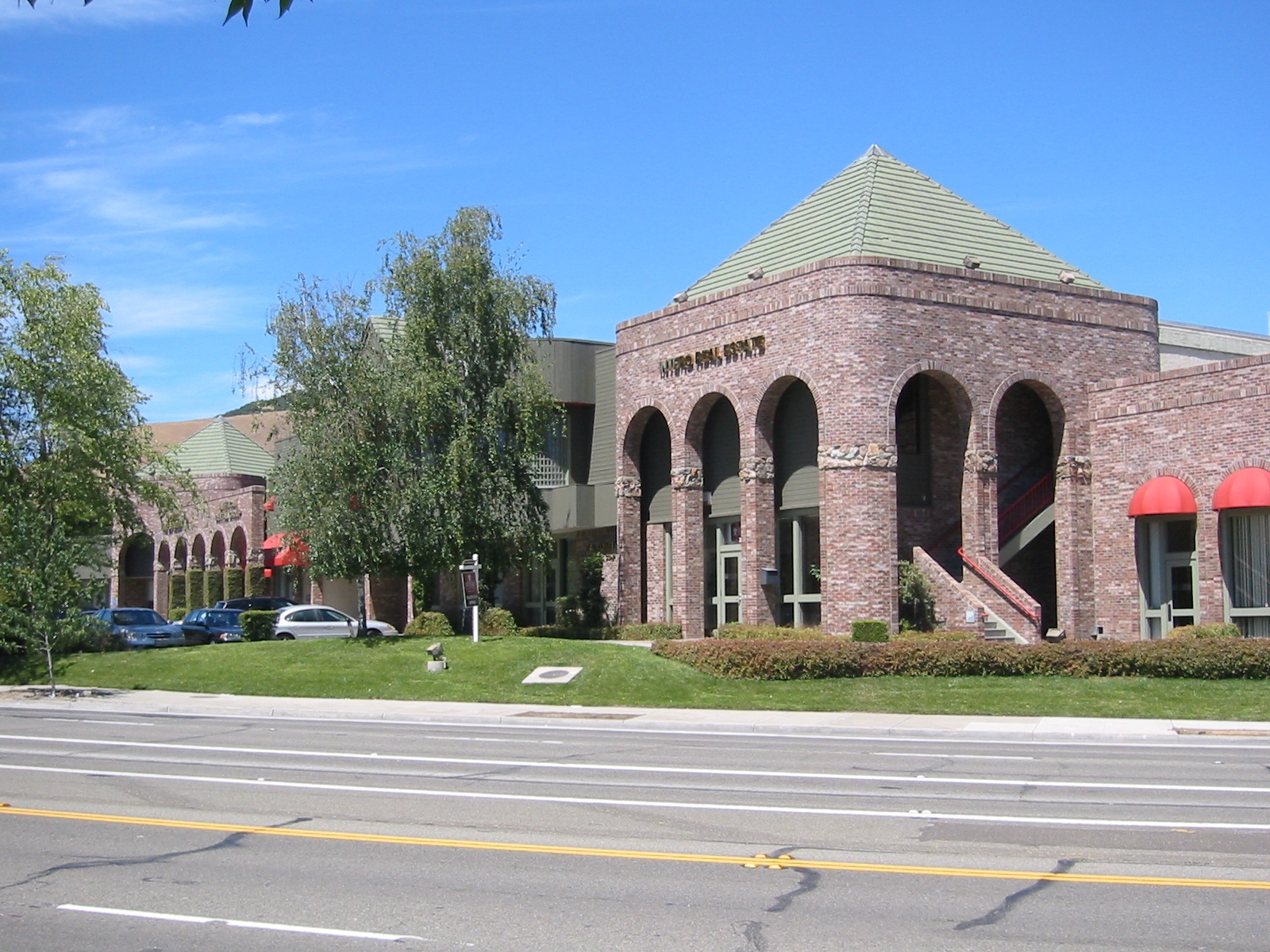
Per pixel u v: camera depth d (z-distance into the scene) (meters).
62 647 37.94
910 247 38.59
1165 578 35.12
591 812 13.52
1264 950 8.33
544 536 40.62
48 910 9.45
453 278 39.06
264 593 60.84
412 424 38.12
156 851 11.55
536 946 8.46
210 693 32.06
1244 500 31.92
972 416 37.03
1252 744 21.16
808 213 41.84
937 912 9.33
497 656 32.69
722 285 42.00
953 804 14.02
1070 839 12.02
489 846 11.70
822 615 35.81
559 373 45.41
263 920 9.13
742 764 17.89
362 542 37.25
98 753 19.44
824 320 36.06
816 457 37.91
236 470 67.81
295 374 37.31
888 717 25.03
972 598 34.91
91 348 43.22
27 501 38.62
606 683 29.34
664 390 41.62
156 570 72.31
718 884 10.20
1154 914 9.23
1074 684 27.95
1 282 41.97
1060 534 38.41
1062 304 38.91
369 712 26.83
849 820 12.99
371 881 10.33
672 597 42.44
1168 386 34.84
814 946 8.46
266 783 15.84
